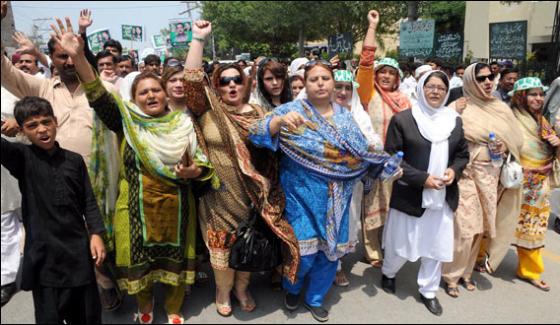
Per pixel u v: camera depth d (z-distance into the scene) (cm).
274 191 269
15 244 288
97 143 250
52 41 291
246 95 286
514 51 923
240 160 257
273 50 2720
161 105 250
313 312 279
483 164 310
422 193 283
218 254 264
